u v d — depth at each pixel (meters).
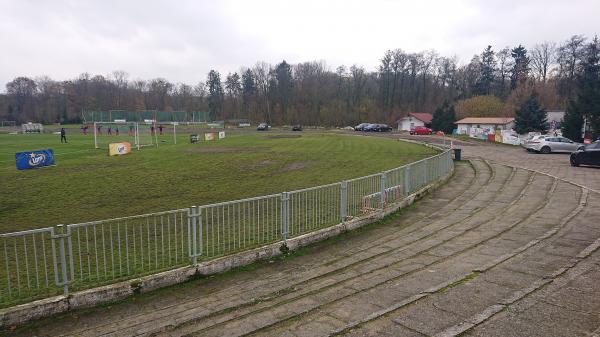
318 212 12.24
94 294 6.77
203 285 7.70
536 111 58.38
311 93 114.44
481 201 14.97
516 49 102.25
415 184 16.08
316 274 8.12
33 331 5.97
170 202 15.71
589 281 6.87
